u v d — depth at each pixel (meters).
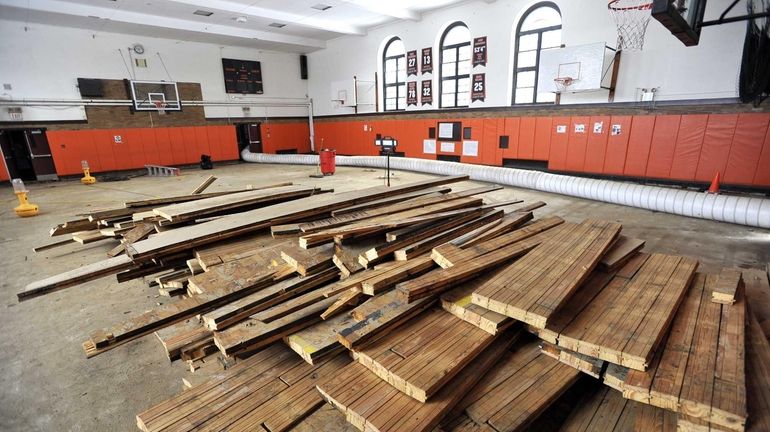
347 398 1.26
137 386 1.96
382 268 1.90
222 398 1.39
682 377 1.20
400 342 1.46
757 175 5.54
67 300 2.95
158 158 11.17
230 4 8.66
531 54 8.16
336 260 1.94
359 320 1.52
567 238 2.18
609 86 6.84
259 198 3.19
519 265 1.80
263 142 13.46
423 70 10.16
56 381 2.01
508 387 1.37
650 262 2.05
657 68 6.29
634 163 6.72
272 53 13.13
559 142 7.61
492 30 8.51
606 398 1.40
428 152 10.40
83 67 9.66
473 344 1.43
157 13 8.91
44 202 6.72
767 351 1.41
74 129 9.74
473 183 7.57
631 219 4.73
